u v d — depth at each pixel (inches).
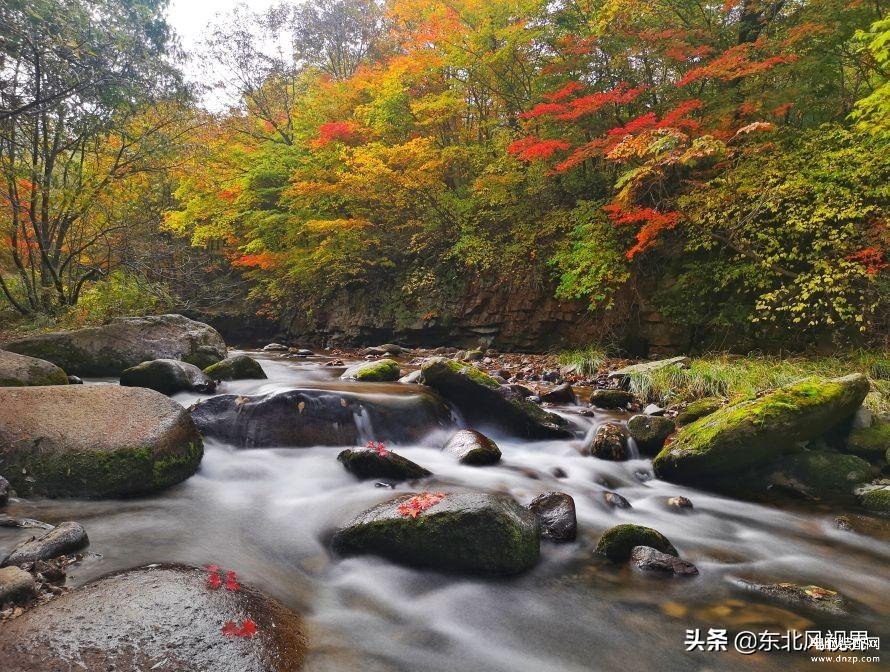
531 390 328.2
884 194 316.2
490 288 538.3
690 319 409.4
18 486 140.4
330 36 884.6
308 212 633.6
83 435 151.7
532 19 495.2
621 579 124.3
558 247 484.1
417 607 110.3
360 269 636.7
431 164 512.4
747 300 385.4
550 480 190.9
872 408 224.8
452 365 259.9
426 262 609.9
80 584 96.3
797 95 399.5
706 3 439.2
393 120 580.1
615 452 219.8
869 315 325.1
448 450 212.8
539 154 417.4
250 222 685.9
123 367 330.6
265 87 842.8
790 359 343.0
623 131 372.5
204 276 827.4
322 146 578.6
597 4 454.6
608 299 457.7
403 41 656.4
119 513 137.0
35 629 76.5
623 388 339.3
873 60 370.6
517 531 124.7
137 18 417.1
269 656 81.2
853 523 162.6
